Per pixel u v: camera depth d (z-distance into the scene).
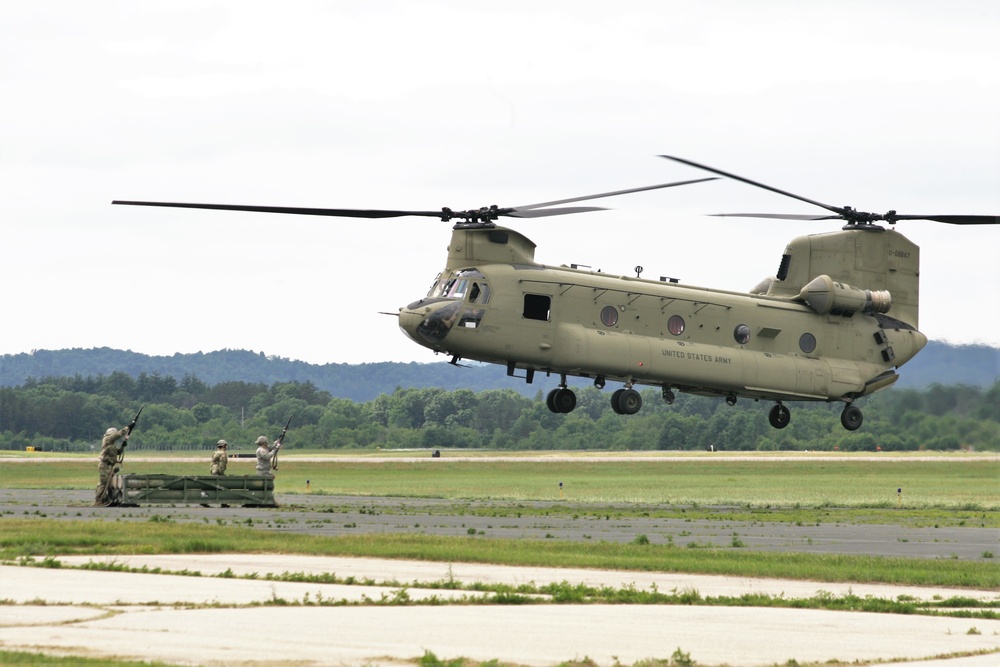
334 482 165.12
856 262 106.88
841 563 56.69
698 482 163.88
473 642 35.16
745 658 34.25
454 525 78.00
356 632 36.28
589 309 96.38
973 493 133.75
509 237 95.94
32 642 33.62
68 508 89.44
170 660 31.52
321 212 92.12
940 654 35.53
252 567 51.75
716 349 100.19
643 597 44.22
